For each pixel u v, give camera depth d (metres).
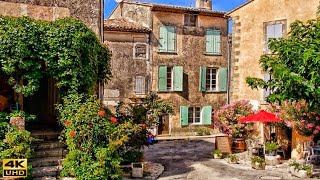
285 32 18.69
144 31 26.08
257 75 19.77
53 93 16.42
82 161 11.36
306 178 13.62
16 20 12.62
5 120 12.09
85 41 13.46
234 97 20.83
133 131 12.84
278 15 19.03
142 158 14.73
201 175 14.05
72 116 12.03
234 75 20.84
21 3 13.86
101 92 15.92
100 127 11.68
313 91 10.62
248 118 16.41
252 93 19.95
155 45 26.67
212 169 15.16
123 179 12.92
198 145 22.36
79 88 13.51
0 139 11.34
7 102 14.38
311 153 15.70
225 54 29.19
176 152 19.50
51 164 12.23
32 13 14.02
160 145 22.27
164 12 26.94
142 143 14.61
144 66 26.33
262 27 19.66
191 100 27.98
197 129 28.16
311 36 11.79
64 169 11.52
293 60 11.17
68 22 13.27
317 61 10.16
